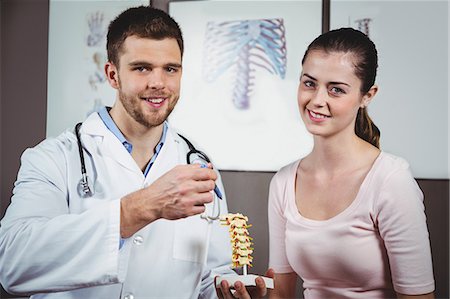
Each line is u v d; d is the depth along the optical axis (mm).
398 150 1754
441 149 1735
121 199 1079
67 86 1954
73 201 1192
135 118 1216
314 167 1410
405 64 1756
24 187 1166
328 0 1802
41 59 1971
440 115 1738
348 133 1357
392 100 1759
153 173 1271
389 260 1315
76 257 1077
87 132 1274
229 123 1855
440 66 1739
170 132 1358
